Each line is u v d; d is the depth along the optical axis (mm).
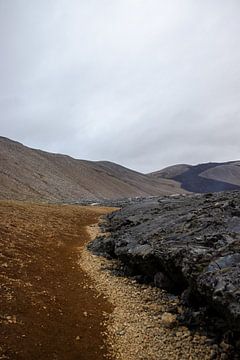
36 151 150000
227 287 9789
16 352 9141
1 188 80750
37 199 79688
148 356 10000
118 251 18297
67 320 11750
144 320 12227
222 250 12352
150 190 196250
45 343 9977
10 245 18609
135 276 16766
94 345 10477
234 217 16109
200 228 15750
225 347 9594
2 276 13906
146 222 22172
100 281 16438
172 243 14875
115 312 13016
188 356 9828
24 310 11508
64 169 142250
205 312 11195
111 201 71938
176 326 11484
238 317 8805
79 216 36625
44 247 20375
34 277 15039
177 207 25406
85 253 21188
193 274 11688
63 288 14766
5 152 116750
